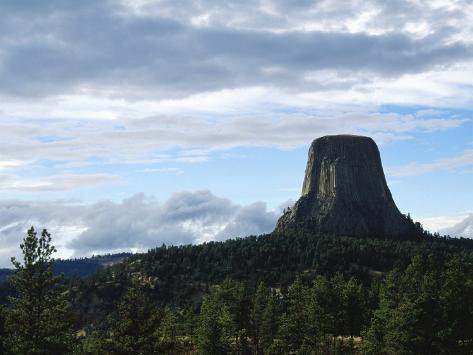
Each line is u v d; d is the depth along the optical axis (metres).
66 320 46.22
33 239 46.00
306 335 94.06
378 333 81.12
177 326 105.69
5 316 46.00
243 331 93.75
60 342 45.16
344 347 91.38
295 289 103.00
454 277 88.38
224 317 93.38
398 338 69.44
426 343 68.56
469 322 76.56
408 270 102.88
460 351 74.19
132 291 52.75
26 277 45.12
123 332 51.09
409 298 72.06
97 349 52.22
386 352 75.94
